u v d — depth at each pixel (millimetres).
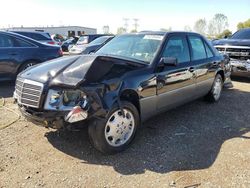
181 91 5027
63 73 3721
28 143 4070
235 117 5516
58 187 3092
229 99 6906
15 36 7895
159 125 4949
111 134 3754
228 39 9805
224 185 3189
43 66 4070
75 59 4070
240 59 8906
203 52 5945
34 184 3135
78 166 3510
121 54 4832
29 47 8047
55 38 35312
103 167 3506
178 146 4137
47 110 3541
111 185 3154
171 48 4863
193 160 3732
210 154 3906
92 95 3484
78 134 4383
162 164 3615
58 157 3707
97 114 3504
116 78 3777
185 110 5863
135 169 3484
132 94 4035
